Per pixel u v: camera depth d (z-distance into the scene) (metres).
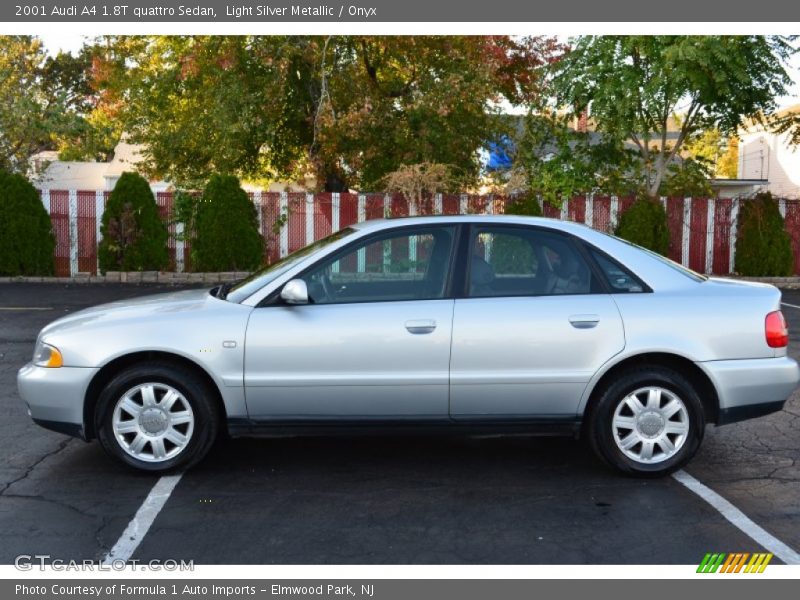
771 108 17.91
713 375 5.01
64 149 35.75
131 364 5.14
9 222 17.50
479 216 5.27
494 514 4.58
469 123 21.22
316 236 18.78
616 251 5.19
